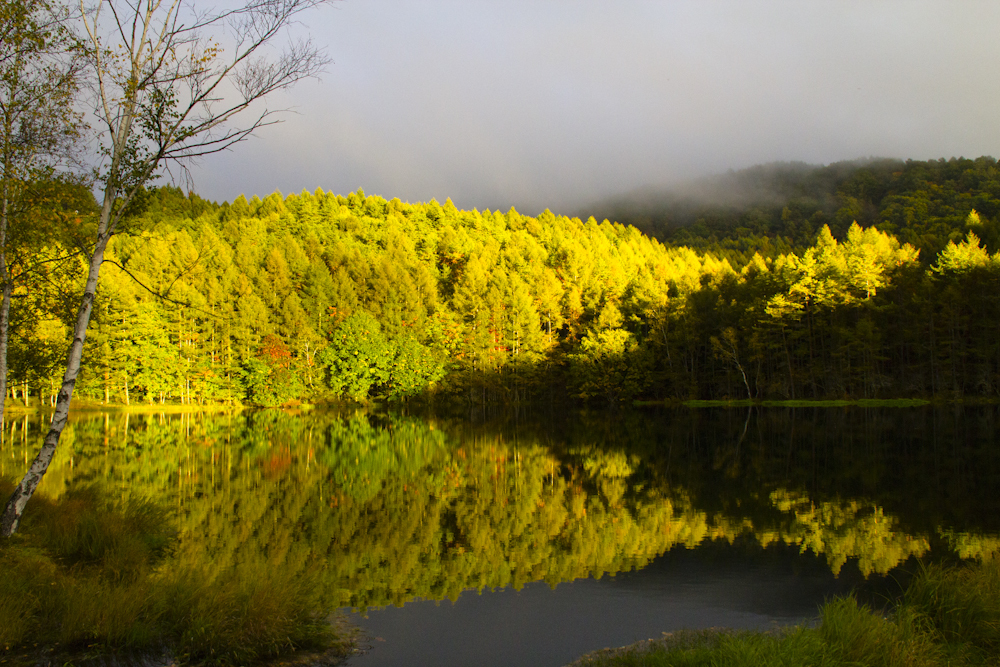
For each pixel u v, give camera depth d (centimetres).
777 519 1669
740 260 12000
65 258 1304
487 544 1430
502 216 13500
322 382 6525
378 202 13800
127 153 1059
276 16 1045
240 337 6084
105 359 4862
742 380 6397
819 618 974
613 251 11206
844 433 3678
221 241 8256
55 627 781
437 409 6256
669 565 1279
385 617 980
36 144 1202
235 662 750
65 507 1252
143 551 1161
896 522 1627
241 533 1484
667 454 2989
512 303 6650
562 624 959
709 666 691
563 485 2169
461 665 801
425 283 7550
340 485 2141
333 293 7056
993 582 820
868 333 5438
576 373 6281
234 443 3347
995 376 5347
